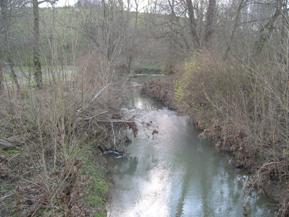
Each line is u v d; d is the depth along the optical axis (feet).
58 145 24.36
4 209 18.63
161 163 33.35
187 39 68.08
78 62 31.81
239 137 33.27
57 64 24.12
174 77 64.18
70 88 27.14
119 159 33.76
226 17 58.39
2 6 33.37
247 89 34.47
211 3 59.98
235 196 26.94
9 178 21.35
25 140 23.21
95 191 24.45
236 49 41.68
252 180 26.96
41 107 23.81
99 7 56.75
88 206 21.43
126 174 30.71
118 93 39.09
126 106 45.73
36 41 26.76
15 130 24.72
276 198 24.64
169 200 26.14
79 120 29.19
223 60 41.73
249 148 30.60
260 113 29.60
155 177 30.30
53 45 24.38
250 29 45.70
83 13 54.03
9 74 27.45
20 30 30.86
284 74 25.50
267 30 36.78
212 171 31.65
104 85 34.19
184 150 36.83
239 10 47.47
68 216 18.86
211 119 40.42
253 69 30.07
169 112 54.95
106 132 34.32
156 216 23.72
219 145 36.32
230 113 35.81
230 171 31.50
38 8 30.81
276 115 26.84
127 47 66.54
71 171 21.58
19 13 33.86
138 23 79.00
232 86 36.45
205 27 61.11
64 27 28.02
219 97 37.91
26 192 19.63
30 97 23.90
